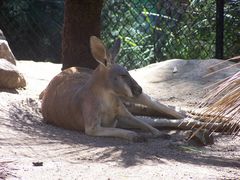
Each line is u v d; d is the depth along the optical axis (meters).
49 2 20.61
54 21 20.56
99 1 13.80
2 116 11.30
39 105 12.41
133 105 12.21
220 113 6.33
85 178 7.55
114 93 10.87
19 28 20.88
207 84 14.02
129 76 10.95
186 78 14.59
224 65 14.77
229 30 17.77
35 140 9.98
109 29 19.67
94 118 10.71
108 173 7.89
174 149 9.92
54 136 10.46
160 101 13.36
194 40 18.52
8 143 9.57
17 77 13.49
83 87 11.20
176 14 18.83
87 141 10.23
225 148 10.26
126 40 19.30
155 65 15.90
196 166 8.70
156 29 18.97
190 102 13.17
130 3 19.81
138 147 9.78
